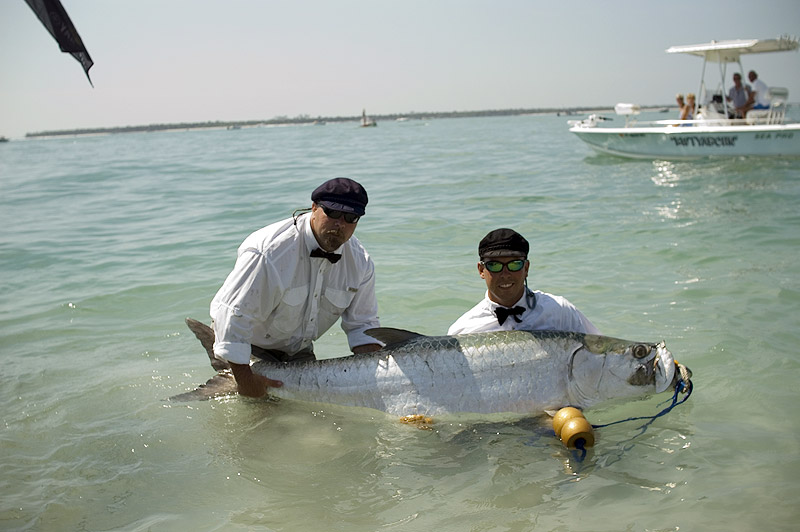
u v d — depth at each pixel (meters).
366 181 18.69
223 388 4.80
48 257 9.76
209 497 3.75
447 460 4.09
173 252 9.86
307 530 3.42
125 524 3.50
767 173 16.77
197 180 20.61
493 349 4.41
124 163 30.98
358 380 4.55
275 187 17.73
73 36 3.19
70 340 6.33
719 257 8.55
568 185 16.33
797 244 9.05
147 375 5.47
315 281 4.73
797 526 3.33
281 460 4.13
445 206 13.43
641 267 8.23
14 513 3.58
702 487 3.70
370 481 3.88
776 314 6.34
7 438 4.41
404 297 7.34
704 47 18.94
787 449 4.07
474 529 3.40
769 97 19.06
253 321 4.62
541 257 8.91
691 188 14.94
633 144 21.14
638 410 4.59
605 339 4.41
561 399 4.38
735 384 4.96
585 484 3.77
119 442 4.36
